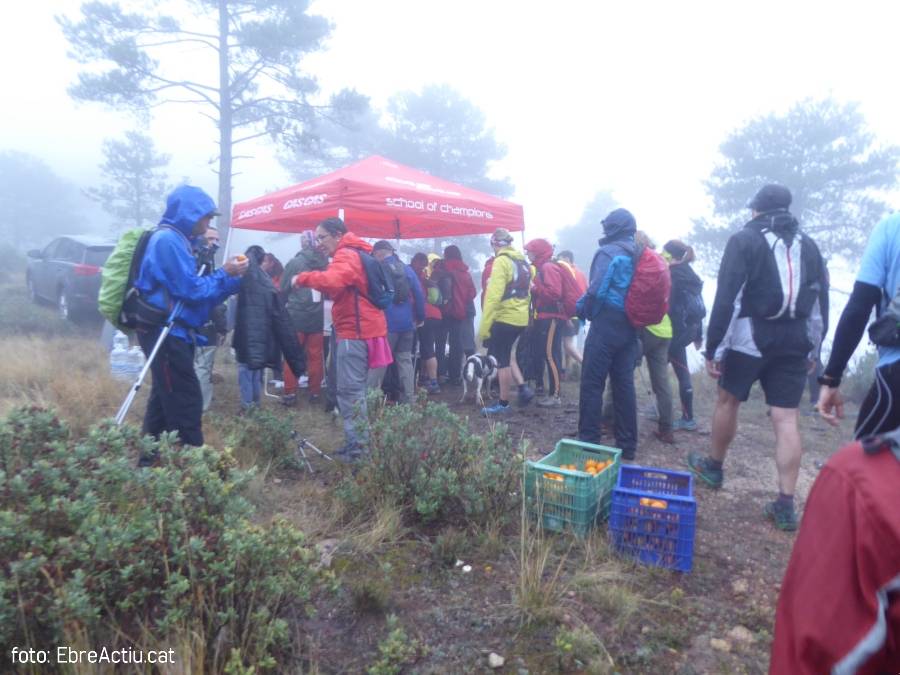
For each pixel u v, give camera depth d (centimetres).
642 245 495
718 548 375
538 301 744
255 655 246
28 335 1138
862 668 98
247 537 256
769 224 396
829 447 602
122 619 241
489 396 756
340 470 462
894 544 97
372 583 307
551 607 300
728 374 420
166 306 378
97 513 243
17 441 279
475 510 373
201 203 396
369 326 489
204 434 493
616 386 515
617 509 354
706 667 272
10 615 213
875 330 229
